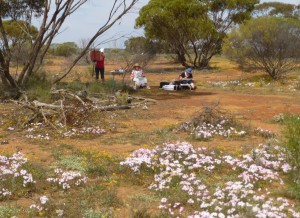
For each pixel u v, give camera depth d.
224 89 21.98
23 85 16.59
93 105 13.28
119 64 38.84
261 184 6.77
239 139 10.09
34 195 6.52
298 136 7.38
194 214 5.59
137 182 7.09
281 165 7.60
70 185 6.89
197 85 24.06
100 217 5.59
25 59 21.30
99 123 11.84
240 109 14.48
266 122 12.12
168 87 21.33
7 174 6.98
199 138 10.03
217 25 34.94
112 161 8.15
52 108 12.32
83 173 7.54
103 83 18.56
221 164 7.88
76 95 13.58
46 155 8.82
